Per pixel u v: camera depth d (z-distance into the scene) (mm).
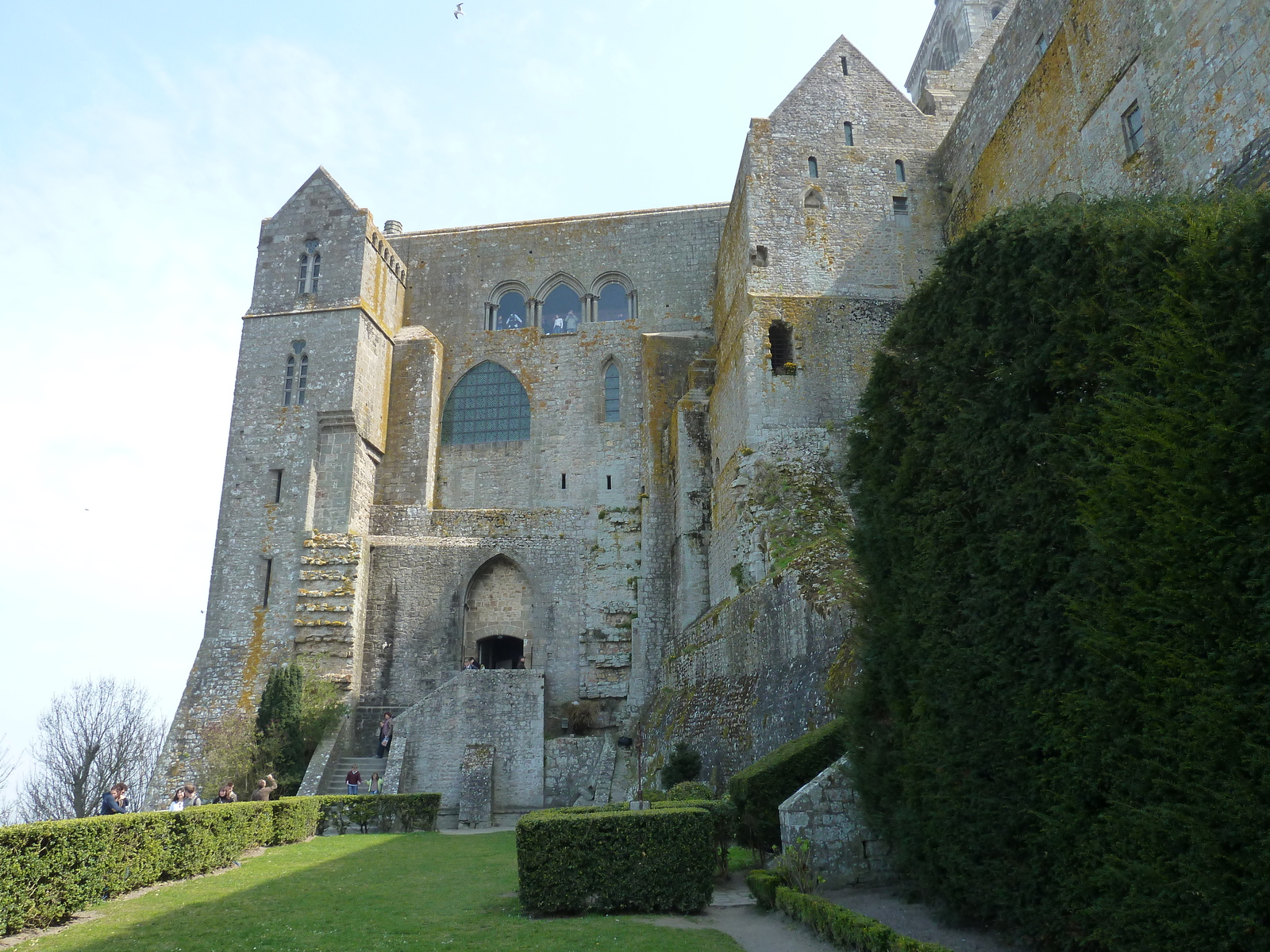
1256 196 7523
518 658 41719
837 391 29375
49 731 51656
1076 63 22297
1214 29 16625
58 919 11086
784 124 32938
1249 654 6504
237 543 35250
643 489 37656
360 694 34719
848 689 13094
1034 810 8727
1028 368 9641
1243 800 6355
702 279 42438
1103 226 9203
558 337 42125
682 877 11859
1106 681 7891
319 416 36656
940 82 35625
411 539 37312
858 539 13000
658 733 30422
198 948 9633
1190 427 7320
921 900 11234
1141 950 7160
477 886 13891
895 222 31859
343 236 39125
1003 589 9609
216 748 30906
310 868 15992
